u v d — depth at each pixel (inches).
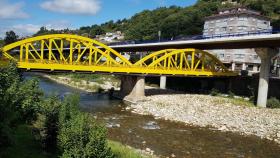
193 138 1365.7
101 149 614.9
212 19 3860.7
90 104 2194.9
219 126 1604.3
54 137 750.5
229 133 1478.8
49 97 818.2
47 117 760.3
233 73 2878.9
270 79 2490.2
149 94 2667.3
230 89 2886.3
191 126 1603.1
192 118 1775.3
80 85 3292.3
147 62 4097.0
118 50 4133.9
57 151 732.0
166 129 1520.7
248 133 1486.2
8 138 514.0
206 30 3956.7
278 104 2208.4
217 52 3688.5
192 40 2623.0
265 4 5541.3
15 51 4249.5
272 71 3326.8
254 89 2534.5
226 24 3656.5
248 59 3516.2
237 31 3538.4
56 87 3127.5
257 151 1213.7
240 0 5974.4
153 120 1727.4
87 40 2132.1
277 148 1264.8
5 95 591.8
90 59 2145.7
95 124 652.7
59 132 694.5
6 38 4471.0
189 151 1171.9
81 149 605.0
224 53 3602.4
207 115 1859.0
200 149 1205.1
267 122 1700.3
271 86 2481.5
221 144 1289.4
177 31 5310.0
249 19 3528.5
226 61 3555.6
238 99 2519.7
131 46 3462.1
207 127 1588.3
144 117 1807.3
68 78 4057.6
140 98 2393.0
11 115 547.8
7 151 672.4
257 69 3617.1
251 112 1977.1
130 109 2053.4
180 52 2605.8
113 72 2185.0
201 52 2746.1
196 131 1498.5
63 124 679.7
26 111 874.8
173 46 3006.9
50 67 1900.8
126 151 942.4
